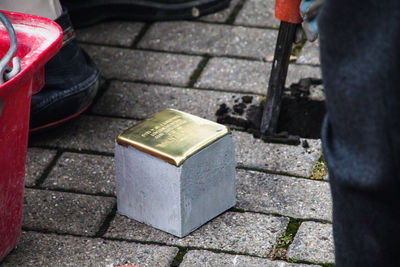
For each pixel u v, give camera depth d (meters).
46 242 2.54
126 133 2.53
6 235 2.34
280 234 2.55
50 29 2.24
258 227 2.60
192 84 3.69
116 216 2.70
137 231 2.60
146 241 2.54
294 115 3.37
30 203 2.76
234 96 3.56
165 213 2.53
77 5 4.26
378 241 1.43
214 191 2.58
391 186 1.33
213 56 3.96
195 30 4.28
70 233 2.59
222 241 2.52
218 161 2.54
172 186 2.42
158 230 2.60
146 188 2.53
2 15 2.12
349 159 1.40
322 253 2.44
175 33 4.25
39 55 2.07
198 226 2.59
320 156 3.05
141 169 2.50
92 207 2.75
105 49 4.08
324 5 1.36
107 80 3.74
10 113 2.07
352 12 1.31
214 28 4.29
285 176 2.92
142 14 4.40
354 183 1.37
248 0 4.66
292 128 3.28
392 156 1.32
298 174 2.93
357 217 1.44
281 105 3.43
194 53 4.01
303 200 2.75
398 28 1.26
